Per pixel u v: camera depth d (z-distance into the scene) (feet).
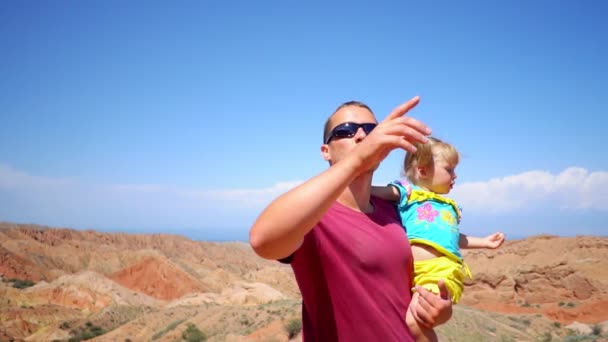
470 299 210.79
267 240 6.19
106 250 425.28
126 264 401.29
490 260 279.28
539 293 212.64
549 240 285.64
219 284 357.41
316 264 7.85
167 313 188.03
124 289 281.74
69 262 391.24
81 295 262.47
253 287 246.27
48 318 231.50
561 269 218.18
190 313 184.65
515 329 140.67
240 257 563.48
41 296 258.16
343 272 7.78
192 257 526.57
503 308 198.08
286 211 6.10
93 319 225.15
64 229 479.82
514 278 220.64
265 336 126.00
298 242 6.77
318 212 6.20
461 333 116.78
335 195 6.27
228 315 162.09
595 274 233.96
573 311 184.55
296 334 121.60
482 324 132.05
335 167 6.37
